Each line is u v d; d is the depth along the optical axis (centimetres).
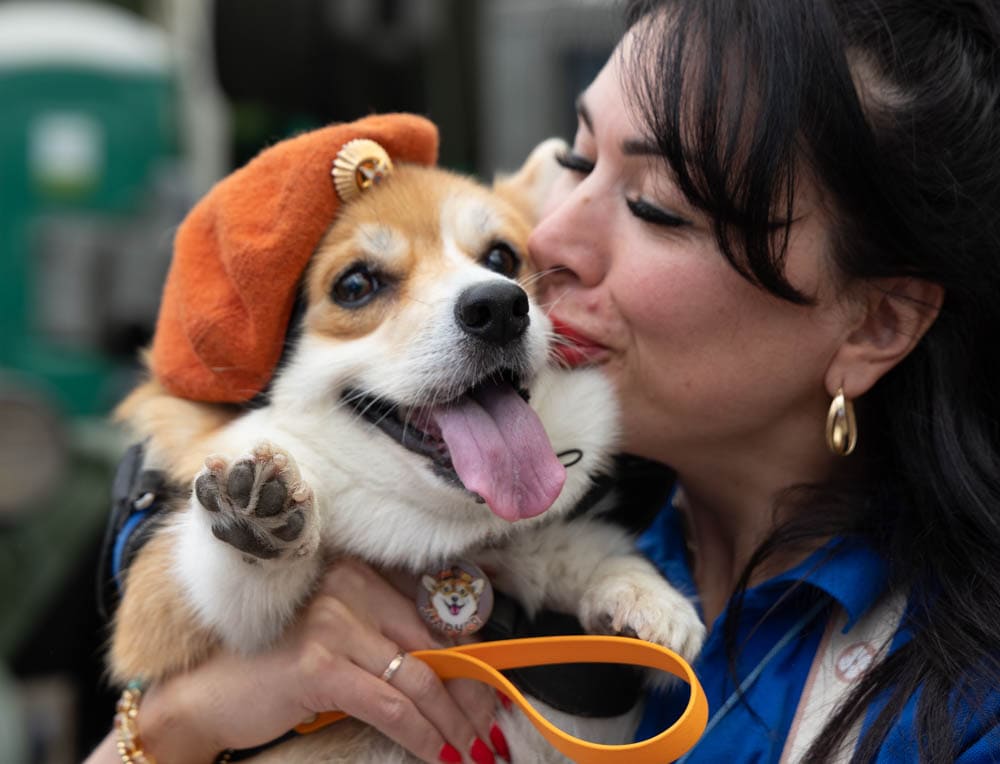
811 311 57
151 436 64
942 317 57
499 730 58
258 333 61
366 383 62
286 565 56
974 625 53
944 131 55
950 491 56
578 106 64
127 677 62
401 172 68
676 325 58
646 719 62
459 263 65
